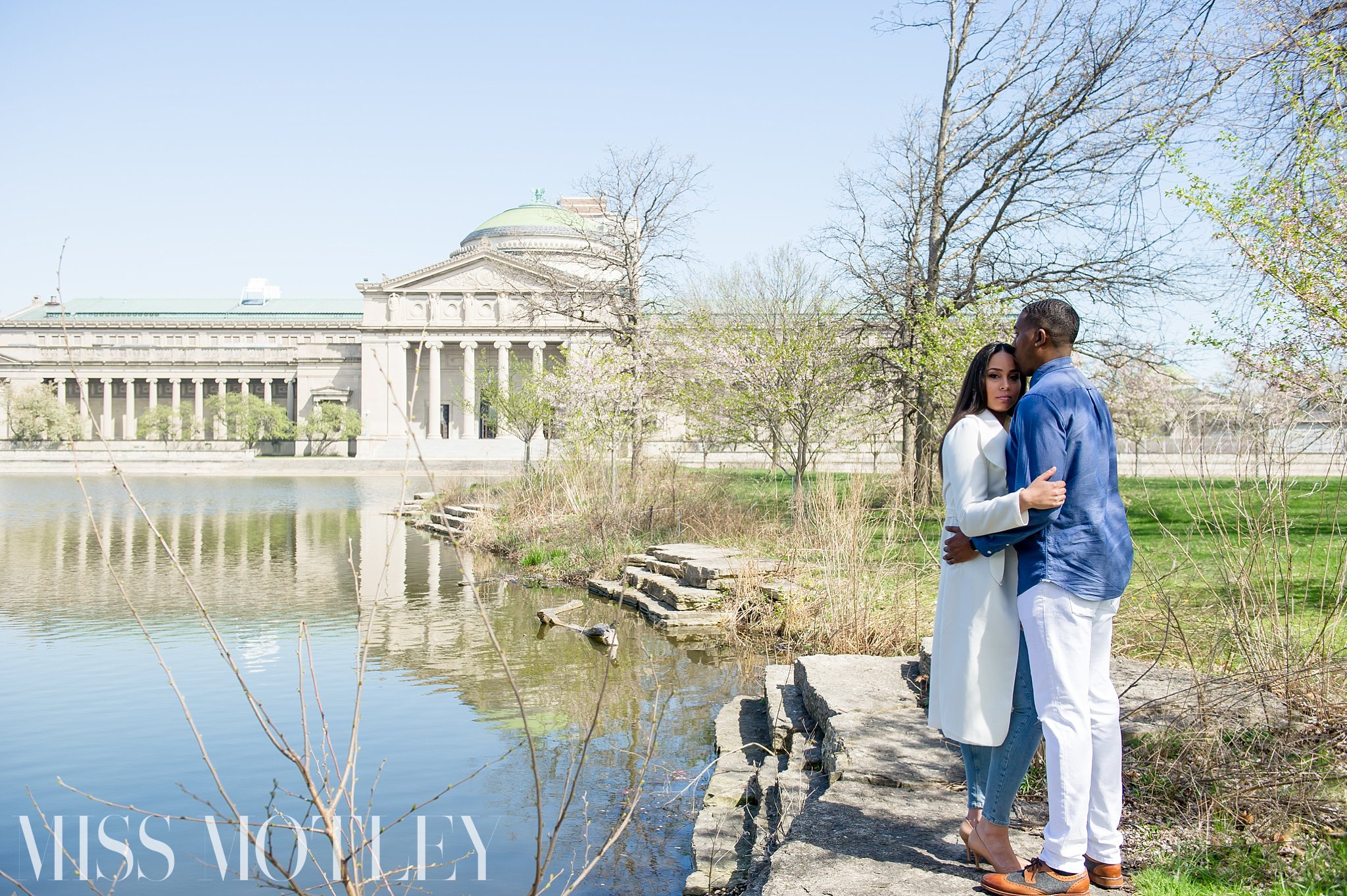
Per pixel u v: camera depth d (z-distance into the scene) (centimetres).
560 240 8819
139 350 9600
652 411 2523
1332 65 813
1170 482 2214
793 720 731
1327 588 768
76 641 1194
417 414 8319
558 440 2661
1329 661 531
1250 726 506
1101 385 2123
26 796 681
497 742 798
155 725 840
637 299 2838
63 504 3781
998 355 396
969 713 365
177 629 1276
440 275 8012
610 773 730
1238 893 363
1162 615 750
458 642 1205
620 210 2834
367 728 838
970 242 2122
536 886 360
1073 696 353
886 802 482
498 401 3516
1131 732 521
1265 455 630
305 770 349
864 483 1337
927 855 412
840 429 2078
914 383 2030
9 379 9400
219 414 8656
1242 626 582
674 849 595
